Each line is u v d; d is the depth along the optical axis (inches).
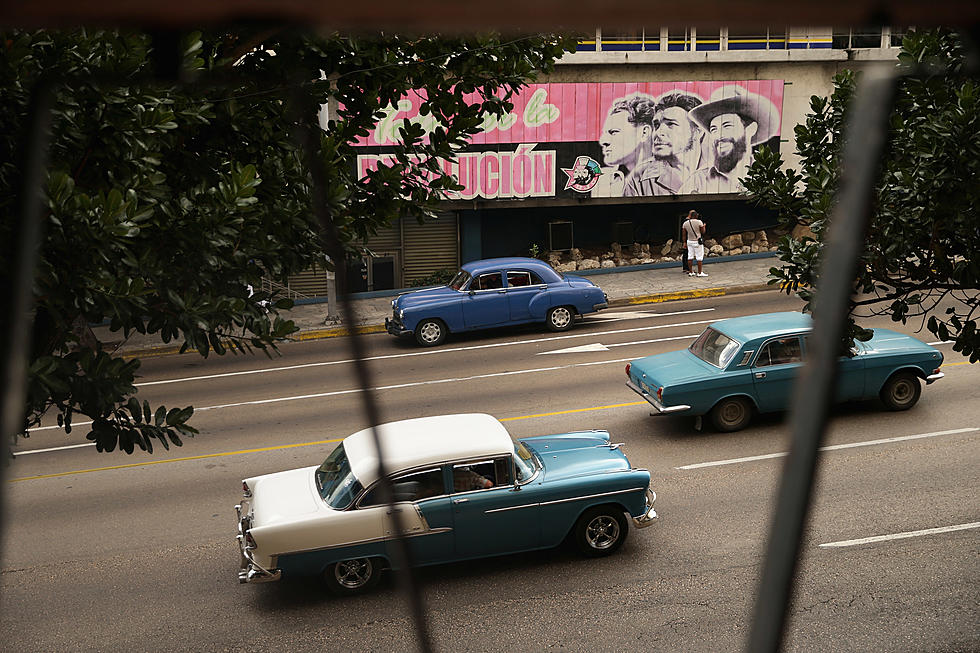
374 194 307.3
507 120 979.3
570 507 358.9
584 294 808.3
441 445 353.4
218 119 235.8
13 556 394.9
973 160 252.7
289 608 342.6
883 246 281.4
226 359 768.3
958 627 307.1
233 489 471.5
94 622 337.1
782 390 510.3
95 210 181.5
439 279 1037.8
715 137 1027.9
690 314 856.3
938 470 448.1
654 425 539.2
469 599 342.3
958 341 295.3
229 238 220.7
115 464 515.8
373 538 339.0
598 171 1009.5
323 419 592.4
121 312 193.5
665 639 309.7
